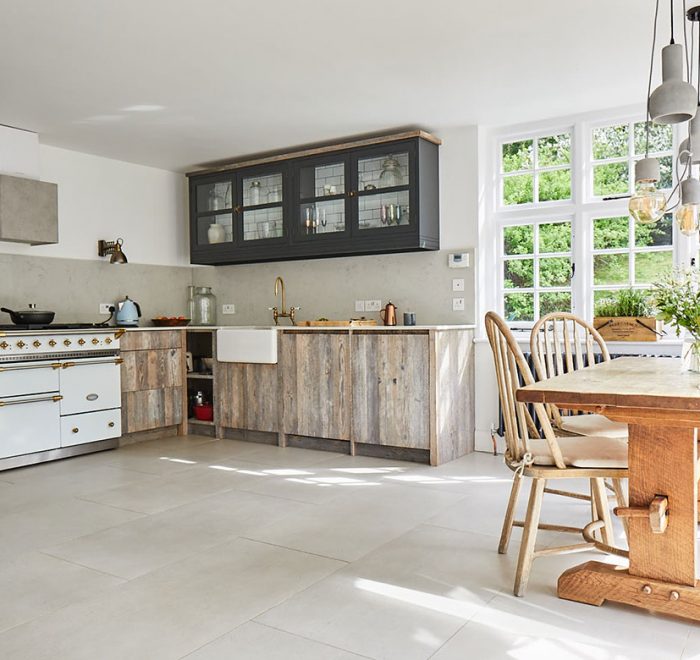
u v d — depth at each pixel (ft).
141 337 17.37
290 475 13.73
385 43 11.29
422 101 14.34
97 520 10.78
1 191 15.11
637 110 14.71
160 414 17.90
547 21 10.52
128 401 17.07
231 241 18.92
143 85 13.08
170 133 16.37
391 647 6.48
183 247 20.85
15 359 14.44
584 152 15.42
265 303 19.93
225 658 6.29
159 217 20.13
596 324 14.34
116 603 7.57
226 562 8.84
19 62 11.87
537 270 16.15
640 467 7.21
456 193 16.44
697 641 6.54
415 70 12.54
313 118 15.39
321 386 15.97
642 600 7.13
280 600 7.60
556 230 15.94
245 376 17.31
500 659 6.22
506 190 16.58
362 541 9.61
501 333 7.98
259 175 18.19
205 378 18.93
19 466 14.65
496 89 13.66
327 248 17.06
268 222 18.13
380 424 15.14
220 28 10.59
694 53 11.93
